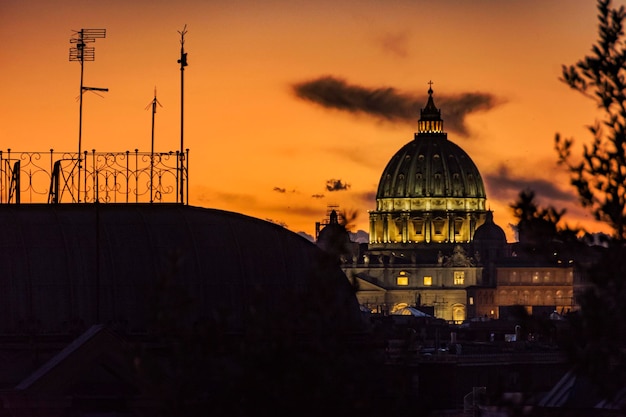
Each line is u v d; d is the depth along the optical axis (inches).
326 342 5260.8
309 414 5191.9
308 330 5280.5
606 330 5418.3
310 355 5246.1
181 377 5226.4
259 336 5255.9
